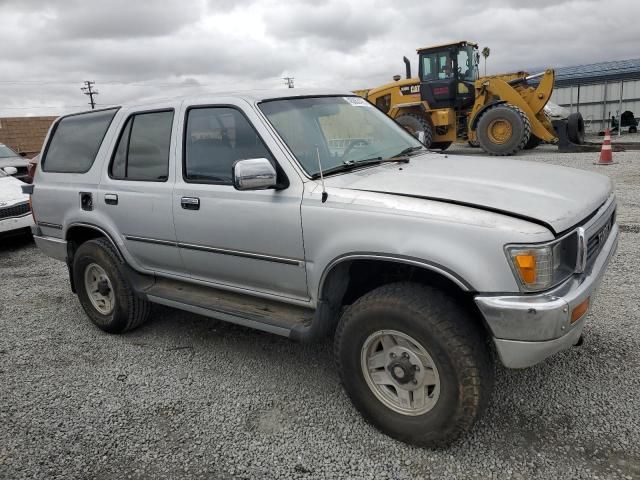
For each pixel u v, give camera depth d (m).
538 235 2.40
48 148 4.94
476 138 15.29
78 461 2.89
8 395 3.62
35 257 7.63
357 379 2.91
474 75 16.56
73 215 4.50
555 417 2.96
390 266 2.94
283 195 3.13
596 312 4.18
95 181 4.33
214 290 3.83
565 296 2.43
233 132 3.46
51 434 3.14
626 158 12.44
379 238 2.71
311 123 3.52
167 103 3.90
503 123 14.60
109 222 4.23
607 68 27.20
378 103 17.70
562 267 2.56
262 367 3.82
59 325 4.89
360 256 2.78
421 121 16.05
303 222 3.02
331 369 3.73
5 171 9.13
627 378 3.27
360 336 2.82
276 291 3.36
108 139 4.29
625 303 4.31
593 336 3.80
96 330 4.71
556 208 2.62
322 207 2.95
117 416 3.29
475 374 2.53
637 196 8.11
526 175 3.19
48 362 4.11
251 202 3.27
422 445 2.77
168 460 2.86
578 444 2.73
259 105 3.43
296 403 3.32
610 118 24.30
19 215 7.90
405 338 2.68
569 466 2.59
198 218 3.57
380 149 3.73
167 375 3.78
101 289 4.50
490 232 2.44
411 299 2.63
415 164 3.46
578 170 3.59
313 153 3.29
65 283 6.23
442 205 2.64
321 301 3.05
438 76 15.88
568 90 26.59
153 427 3.16
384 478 2.61
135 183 4.01
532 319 2.37
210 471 2.75
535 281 2.40
